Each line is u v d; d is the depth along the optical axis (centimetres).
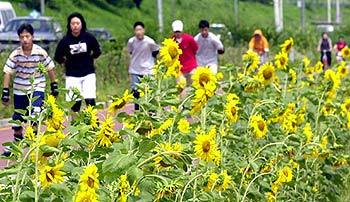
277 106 1278
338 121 1431
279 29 5981
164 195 797
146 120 971
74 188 782
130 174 779
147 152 837
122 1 9006
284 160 1176
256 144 1157
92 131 873
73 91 957
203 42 2492
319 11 12781
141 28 2247
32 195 772
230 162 1068
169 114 1020
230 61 4466
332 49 5791
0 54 2972
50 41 3972
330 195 1304
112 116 1007
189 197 866
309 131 1229
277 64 1450
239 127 1162
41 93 1645
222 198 898
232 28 5606
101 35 4894
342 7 13412
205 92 1041
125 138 902
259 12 10806
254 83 1285
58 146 848
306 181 1237
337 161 1309
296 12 12094
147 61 2259
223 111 1094
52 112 865
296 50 5700
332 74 1430
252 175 1060
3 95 1691
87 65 1878
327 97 1429
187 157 887
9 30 4222
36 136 880
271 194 1089
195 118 1167
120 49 3650
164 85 1113
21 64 1659
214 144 910
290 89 1479
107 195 766
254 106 1221
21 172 790
